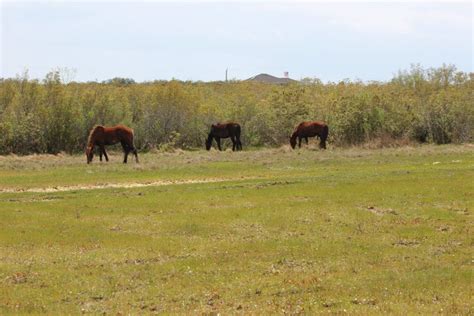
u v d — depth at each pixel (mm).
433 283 13750
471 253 16453
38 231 19125
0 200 24281
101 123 50375
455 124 52875
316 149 44906
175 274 14812
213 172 32312
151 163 36375
